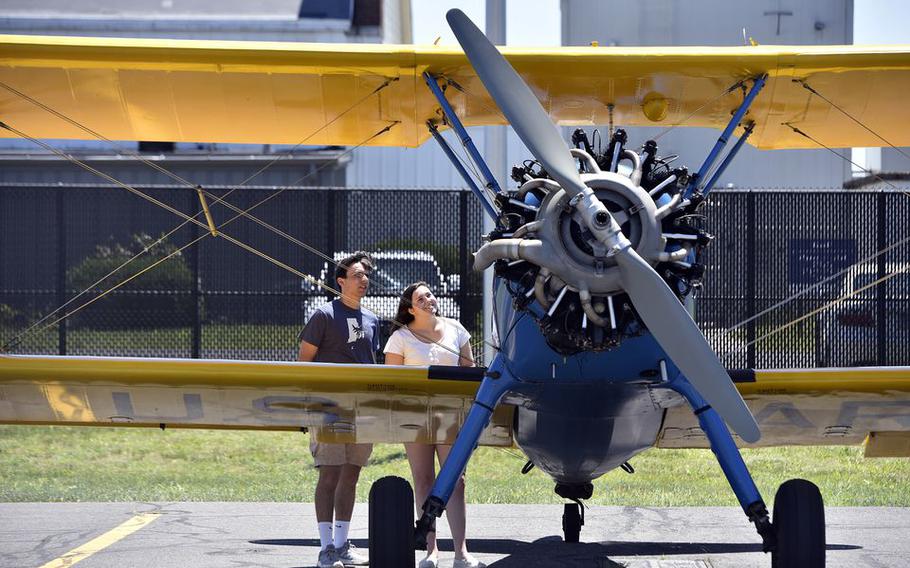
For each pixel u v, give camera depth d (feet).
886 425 66.95
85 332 146.41
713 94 66.85
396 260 139.54
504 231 53.42
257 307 144.15
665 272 51.96
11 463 102.73
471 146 62.23
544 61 62.69
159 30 215.72
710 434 55.36
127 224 146.92
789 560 52.95
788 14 153.99
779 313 138.31
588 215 49.85
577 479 66.49
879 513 79.82
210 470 100.07
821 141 74.79
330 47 62.54
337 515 65.57
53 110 70.08
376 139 74.69
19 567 62.95
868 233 138.10
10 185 146.61
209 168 192.85
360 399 61.87
